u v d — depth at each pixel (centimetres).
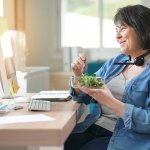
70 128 125
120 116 133
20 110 145
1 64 155
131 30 149
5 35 166
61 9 402
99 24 402
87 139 174
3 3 302
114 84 157
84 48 401
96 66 317
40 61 399
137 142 134
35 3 392
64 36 406
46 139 105
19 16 356
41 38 397
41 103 152
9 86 165
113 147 138
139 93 142
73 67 165
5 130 106
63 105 158
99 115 169
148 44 151
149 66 147
